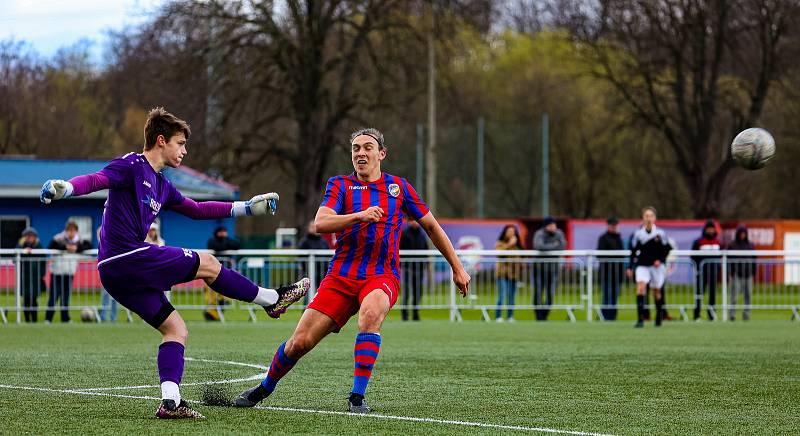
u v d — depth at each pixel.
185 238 101.06
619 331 47.41
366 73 104.06
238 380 26.72
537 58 145.50
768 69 106.50
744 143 26.52
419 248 57.41
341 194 20.39
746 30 106.69
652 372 29.20
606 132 138.50
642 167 142.12
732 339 42.31
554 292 57.22
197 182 103.44
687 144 115.06
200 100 102.88
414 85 104.69
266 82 103.62
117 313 54.62
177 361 19.56
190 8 98.25
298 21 101.69
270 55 101.12
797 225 99.69
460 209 128.00
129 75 106.50
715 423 19.81
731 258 58.03
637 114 114.88
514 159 129.25
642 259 51.03
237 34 100.69
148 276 19.16
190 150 103.00
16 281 54.41
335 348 36.09
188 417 19.53
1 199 95.00
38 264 54.72
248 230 180.62
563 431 18.64
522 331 47.22
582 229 102.88
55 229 96.00
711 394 24.31
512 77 145.38
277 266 58.19
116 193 19.11
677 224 101.12
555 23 129.25
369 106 105.50
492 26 112.50
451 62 112.06
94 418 19.59
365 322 20.28
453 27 103.44
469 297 58.12
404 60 103.88
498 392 24.50
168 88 102.19
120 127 150.88
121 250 19.03
